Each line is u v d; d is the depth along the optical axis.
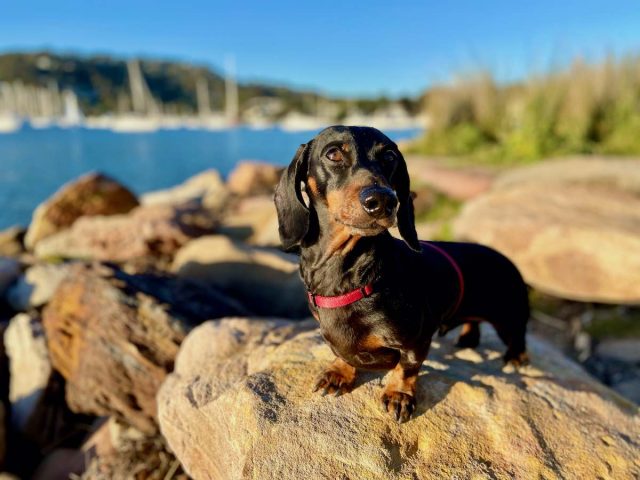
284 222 0.44
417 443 0.42
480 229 1.09
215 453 0.45
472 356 0.56
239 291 0.94
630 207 1.07
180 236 1.29
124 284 0.74
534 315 0.98
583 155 1.66
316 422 0.43
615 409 0.50
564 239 0.97
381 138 0.43
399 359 0.45
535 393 0.49
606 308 0.97
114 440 0.69
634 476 0.42
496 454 0.42
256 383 0.47
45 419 0.76
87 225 1.40
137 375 0.65
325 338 0.43
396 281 0.41
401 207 0.44
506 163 1.74
